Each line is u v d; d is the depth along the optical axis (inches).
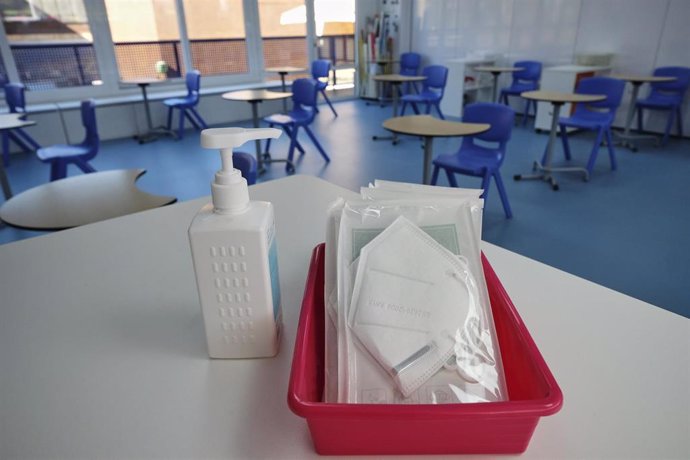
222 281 18.3
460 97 249.1
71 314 24.2
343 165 169.8
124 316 23.9
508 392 16.9
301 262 28.4
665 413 16.8
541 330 21.6
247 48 253.8
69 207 50.7
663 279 88.5
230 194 17.8
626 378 18.6
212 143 17.0
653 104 184.7
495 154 116.1
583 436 15.9
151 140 207.8
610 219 116.3
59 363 20.4
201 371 19.6
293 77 278.8
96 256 30.6
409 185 21.6
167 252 31.0
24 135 178.1
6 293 26.4
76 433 16.6
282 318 22.1
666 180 144.6
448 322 16.4
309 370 16.4
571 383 18.3
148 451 15.8
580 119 159.9
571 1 216.2
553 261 96.3
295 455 15.4
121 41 213.6
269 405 17.6
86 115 124.0
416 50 299.9
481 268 18.5
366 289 17.1
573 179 147.3
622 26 202.2
